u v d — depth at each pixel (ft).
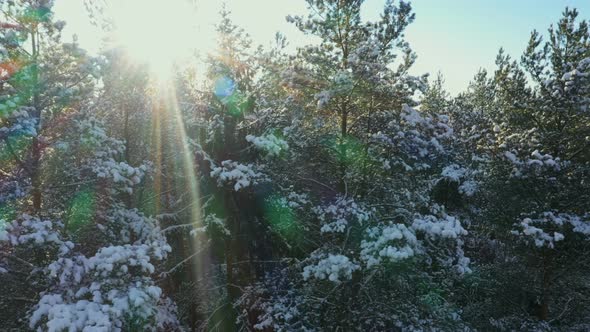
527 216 39.17
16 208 29.14
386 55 37.96
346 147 38.52
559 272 42.57
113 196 36.68
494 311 43.75
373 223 33.32
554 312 44.62
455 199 63.00
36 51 27.84
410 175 37.86
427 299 35.83
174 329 35.96
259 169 35.76
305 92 39.29
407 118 32.73
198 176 39.52
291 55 39.01
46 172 28.81
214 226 36.58
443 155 51.06
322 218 33.17
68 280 24.16
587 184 38.11
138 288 23.65
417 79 34.78
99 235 30.37
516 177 39.96
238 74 48.60
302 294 35.27
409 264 33.01
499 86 47.44
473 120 70.33
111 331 21.20
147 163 40.50
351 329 32.45
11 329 24.82
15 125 23.45
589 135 39.65
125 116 42.63
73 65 27.07
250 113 41.96
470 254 56.24
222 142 37.99
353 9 36.35
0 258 26.07
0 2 25.22
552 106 40.16
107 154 30.30
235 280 41.42
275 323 33.35
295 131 39.40
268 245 38.22
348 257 32.01
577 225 36.06
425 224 29.60
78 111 30.17
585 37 41.52
